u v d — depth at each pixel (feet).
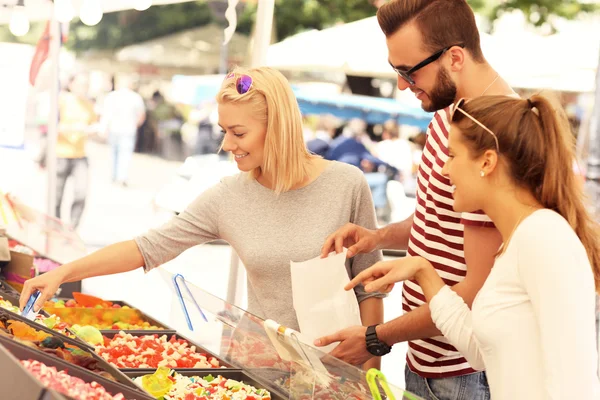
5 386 5.17
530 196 5.56
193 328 9.36
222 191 8.59
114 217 36.14
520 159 5.48
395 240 8.39
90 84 49.11
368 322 8.39
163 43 53.16
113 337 9.95
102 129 41.27
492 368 5.53
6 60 28.89
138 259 8.68
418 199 7.96
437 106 7.28
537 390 5.24
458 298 6.20
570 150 5.51
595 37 28.53
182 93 46.83
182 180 36.35
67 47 50.26
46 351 6.93
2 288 11.48
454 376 7.64
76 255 13.62
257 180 8.41
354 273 8.45
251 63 15.81
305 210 8.23
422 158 7.92
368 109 41.11
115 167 41.81
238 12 54.39
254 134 7.92
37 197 31.30
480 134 5.59
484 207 5.74
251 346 7.72
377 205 41.27
